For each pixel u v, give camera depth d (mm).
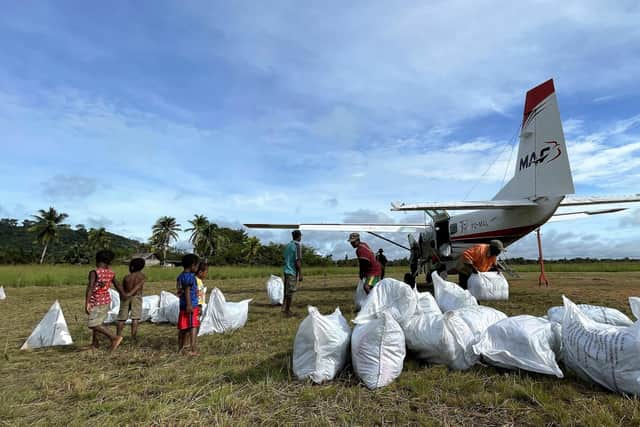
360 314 3410
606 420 2045
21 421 2275
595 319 3518
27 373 3332
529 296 7930
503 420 2127
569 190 7219
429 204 7395
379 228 10977
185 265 4039
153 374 3150
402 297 3461
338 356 2891
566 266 26203
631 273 19297
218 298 4996
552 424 2062
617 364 2430
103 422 2195
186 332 4094
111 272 4352
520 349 2854
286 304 6176
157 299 6660
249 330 4898
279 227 10641
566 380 2697
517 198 8359
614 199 8078
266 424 2143
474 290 6852
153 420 2201
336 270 25672
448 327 3008
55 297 10812
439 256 9344
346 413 2254
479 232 9266
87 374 3229
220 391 2613
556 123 7574
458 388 2568
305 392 2555
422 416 2188
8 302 9570
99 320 4164
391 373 2725
